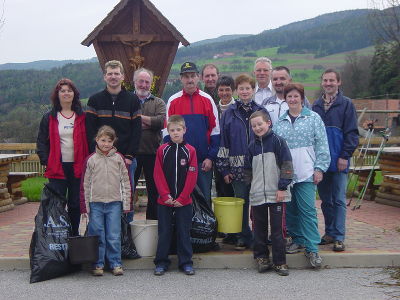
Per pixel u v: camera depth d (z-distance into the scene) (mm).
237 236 6180
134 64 10609
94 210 5527
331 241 6398
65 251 5516
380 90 33969
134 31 10609
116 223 5574
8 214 8797
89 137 5773
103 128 5504
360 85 38031
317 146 5773
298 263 5840
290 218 6066
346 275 5535
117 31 10688
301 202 5738
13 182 9820
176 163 5539
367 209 9086
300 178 5703
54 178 5820
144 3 10398
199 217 5848
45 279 5355
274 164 5531
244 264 5844
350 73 39094
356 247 6266
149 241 5852
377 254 5887
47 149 5867
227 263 5836
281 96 6266
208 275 5559
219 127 6152
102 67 10711
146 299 4801
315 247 5688
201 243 5855
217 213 6000
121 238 5754
